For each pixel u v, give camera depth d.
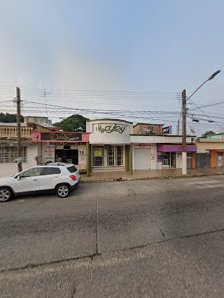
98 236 5.14
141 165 21.47
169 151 21.16
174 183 13.58
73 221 6.29
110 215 6.83
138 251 4.36
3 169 15.92
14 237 5.15
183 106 17.98
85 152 19.14
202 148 23.25
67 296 2.97
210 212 7.04
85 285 3.23
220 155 24.25
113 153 20.62
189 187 12.02
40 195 10.47
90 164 18.58
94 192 10.96
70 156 18.86
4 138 15.64
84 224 6.01
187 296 2.92
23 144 16.16
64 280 3.38
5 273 3.63
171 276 3.43
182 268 3.67
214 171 19.91
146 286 3.17
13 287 3.23
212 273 3.50
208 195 9.74
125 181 14.78
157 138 20.56
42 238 5.07
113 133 17.58
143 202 8.52
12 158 16.27
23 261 4.02
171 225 5.84
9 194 9.47
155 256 4.13
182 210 7.29
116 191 11.12
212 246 4.55
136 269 3.67
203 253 4.23
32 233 5.39
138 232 5.36
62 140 16.88
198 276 3.42
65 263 3.93
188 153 22.81
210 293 2.98
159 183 13.65
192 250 4.37
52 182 9.92
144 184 13.31
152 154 21.81
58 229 5.65
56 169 10.21
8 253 4.35
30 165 16.47
